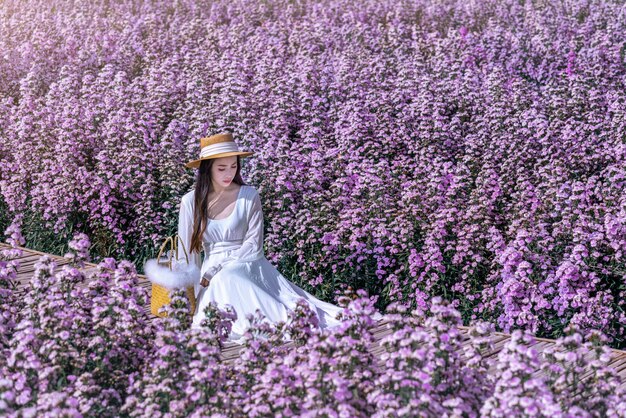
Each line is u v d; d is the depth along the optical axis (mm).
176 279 5691
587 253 6434
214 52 13016
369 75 11359
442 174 8219
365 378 3820
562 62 12664
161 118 10156
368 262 7344
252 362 4207
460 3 17094
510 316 6355
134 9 17969
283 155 8492
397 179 8414
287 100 10180
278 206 7832
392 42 13781
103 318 4312
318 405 3551
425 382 3479
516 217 7527
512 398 3438
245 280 5824
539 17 15055
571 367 3924
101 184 8445
